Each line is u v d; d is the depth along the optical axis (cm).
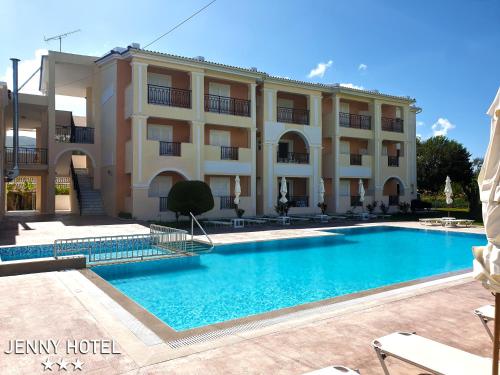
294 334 477
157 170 2055
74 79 2459
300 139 2820
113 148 2130
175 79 2247
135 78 2005
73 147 2230
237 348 433
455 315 556
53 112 2169
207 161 2236
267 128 2502
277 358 407
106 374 371
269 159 2512
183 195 1834
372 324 515
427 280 796
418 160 3716
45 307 584
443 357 323
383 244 1499
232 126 2356
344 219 2358
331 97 2817
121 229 1522
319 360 404
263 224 2009
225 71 2283
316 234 1560
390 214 2722
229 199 2333
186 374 371
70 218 1973
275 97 2534
